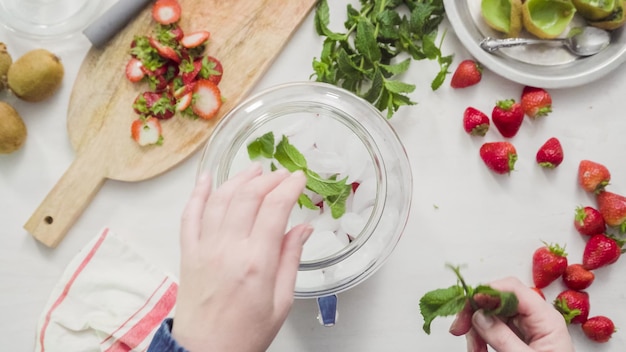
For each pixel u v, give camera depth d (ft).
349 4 3.16
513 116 3.14
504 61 3.22
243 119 2.80
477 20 3.28
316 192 2.55
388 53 3.13
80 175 3.09
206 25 3.15
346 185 2.65
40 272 3.12
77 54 3.20
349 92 2.86
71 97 3.11
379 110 3.04
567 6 3.16
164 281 3.09
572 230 3.25
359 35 2.93
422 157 3.23
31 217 3.07
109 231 3.09
